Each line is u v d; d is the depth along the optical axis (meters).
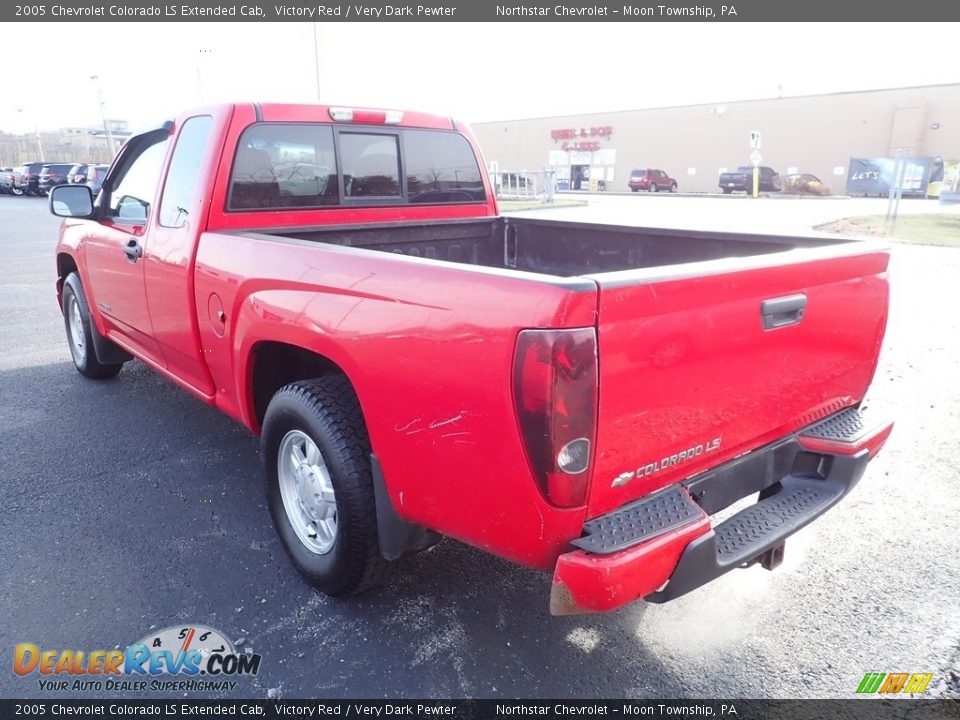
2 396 5.54
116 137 69.69
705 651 2.77
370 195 4.25
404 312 2.31
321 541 3.01
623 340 2.01
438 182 4.59
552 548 2.11
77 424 4.96
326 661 2.69
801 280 2.53
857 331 2.91
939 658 2.73
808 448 2.82
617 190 54.06
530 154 58.91
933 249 14.50
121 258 4.40
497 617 2.95
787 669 2.68
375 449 2.53
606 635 2.85
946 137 41.94
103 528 3.60
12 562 3.29
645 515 2.19
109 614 2.93
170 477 4.16
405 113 4.33
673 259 3.93
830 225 19.41
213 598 3.05
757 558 2.56
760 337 2.44
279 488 3.15
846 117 44.41
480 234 4.79
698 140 49.97
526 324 1.95
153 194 4.09
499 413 2.04
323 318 2.63
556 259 4.57
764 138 47.53
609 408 2.03
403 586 3.15
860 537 3.57
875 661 2.72
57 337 7.51
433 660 2.70
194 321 3.63
